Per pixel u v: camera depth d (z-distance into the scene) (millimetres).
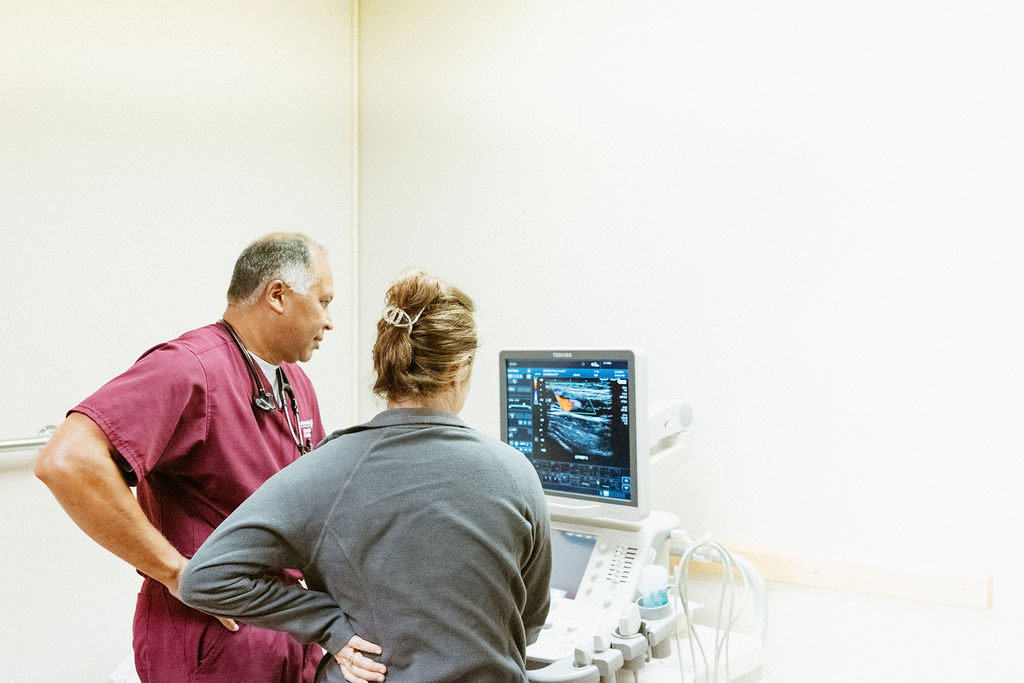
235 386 1382
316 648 1422
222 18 2420
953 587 1708
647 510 1566
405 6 2689
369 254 2797
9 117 1966
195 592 972
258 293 1433
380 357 1050
